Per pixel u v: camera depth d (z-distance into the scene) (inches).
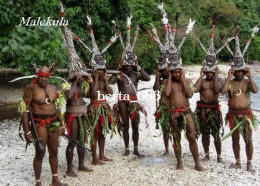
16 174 230.7
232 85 231.0
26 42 304.7
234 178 217.0
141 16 813.9
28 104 190.1
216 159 257.9
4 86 637.9
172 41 229.0
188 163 247.1
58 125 195.6
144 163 248.8
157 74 255.4
